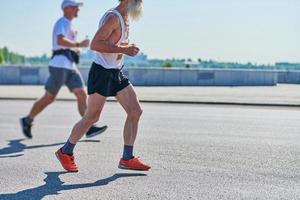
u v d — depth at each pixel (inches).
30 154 283.7
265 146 315.3
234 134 370.0
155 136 355.6
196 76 1080.2
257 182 219.5
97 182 218.2
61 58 335.0
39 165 253.0
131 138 235.9
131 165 235.8
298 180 224.1
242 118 483.8
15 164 255.4
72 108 572.4
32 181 219.5
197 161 264.4
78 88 338.6
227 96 730.8
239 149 302.7
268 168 248.5
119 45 227.1
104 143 322.0
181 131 384.2
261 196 196.2
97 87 227.8
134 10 224.8
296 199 192.4
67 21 337.4
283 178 227.6
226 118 482.6
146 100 658.2
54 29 335.6
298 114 528.1
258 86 1082.1
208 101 645.9
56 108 571.8
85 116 233.8
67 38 335.6
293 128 410.6
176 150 297.0
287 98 703.1
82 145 313.9
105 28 220.8
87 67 1005.2
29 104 618.2
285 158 275.1
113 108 581.9
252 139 345.4
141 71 1047.0
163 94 763.4
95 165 253.6
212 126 417.7
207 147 308.8
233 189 207.2
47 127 404.5
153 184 214.7
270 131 389.7
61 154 237.1
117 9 226.1
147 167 236.5
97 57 228.4
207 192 201.9
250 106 619.5
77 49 343.0
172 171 240.4
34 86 975.6
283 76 1213.7
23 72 1049.5
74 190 204.5
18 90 836.6
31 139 340.5
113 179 223.9
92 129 326.0
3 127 405.1
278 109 584.7
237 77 1102.4
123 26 225.1
